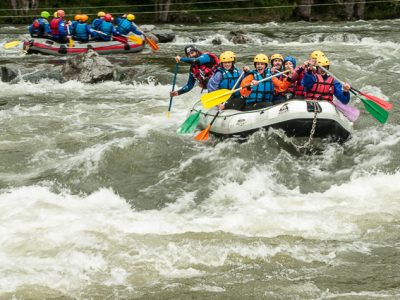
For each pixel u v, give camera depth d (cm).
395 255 836
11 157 1247
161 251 847
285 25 3972
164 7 4178
